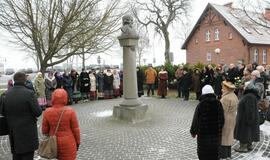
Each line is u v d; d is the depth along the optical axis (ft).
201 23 133.90
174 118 35.32
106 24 45.27
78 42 44.60
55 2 42.93
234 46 118.83
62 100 15.58
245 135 22.53
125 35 34.63
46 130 15.55
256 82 28.71
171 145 24.72
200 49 135.33
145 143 25.36
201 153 16.89
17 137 16.81
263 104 26.30
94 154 22.72
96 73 56.49
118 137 27.35
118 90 57.31
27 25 41.86
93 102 51.01
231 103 20.30
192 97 56.39
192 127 17.34
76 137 15.71
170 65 71.97
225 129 20.54
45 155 14.94
